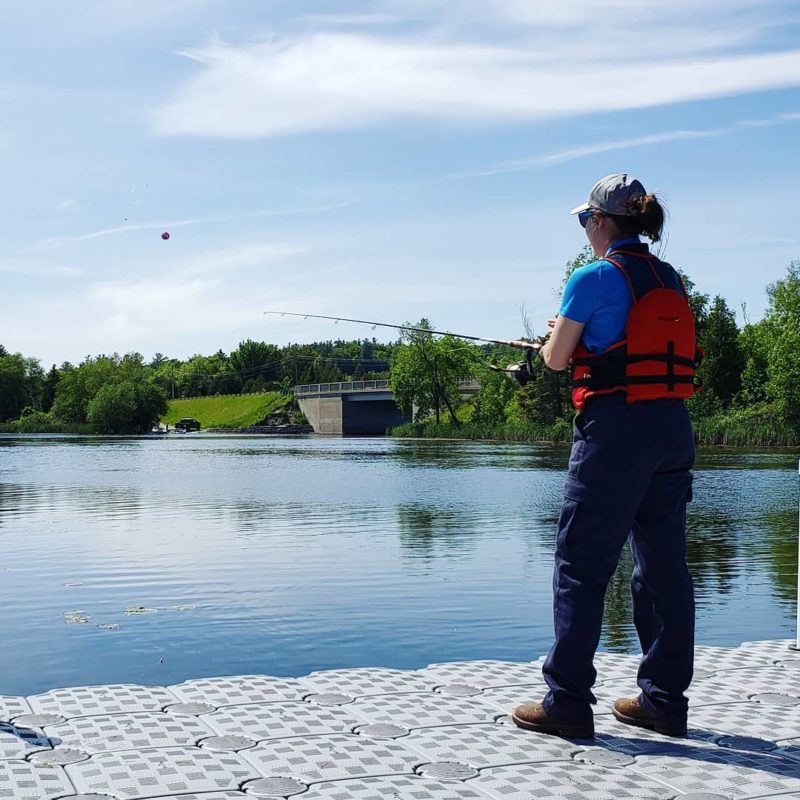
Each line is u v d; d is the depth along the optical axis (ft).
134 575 32.17
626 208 11.68
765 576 31.99
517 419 237.45
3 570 33.22
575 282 11.41
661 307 11.20
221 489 74.38
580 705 11.21
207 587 29.84
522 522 49.42
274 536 43.27
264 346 547.90
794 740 11.23
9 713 11.94
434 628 24.03
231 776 9.68
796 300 234.17
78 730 11.21
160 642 22.61
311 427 373.40
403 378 269.23
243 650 21.85
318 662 20.86
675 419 11.35
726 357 230.48
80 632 23.61
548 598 27.86
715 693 13.32
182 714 11.98
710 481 80.18
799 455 131.44
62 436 335.47
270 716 11.89
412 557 36.27
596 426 11.30
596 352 11.40
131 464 120.67
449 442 208.33
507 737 11.19
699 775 9.91
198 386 497.46
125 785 9.39
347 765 10.09
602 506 11.27
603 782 9.67
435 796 9.20
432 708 12.35
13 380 457.27
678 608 11.48
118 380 416.26
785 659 15.34
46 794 9.13
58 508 57.72
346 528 46.68
